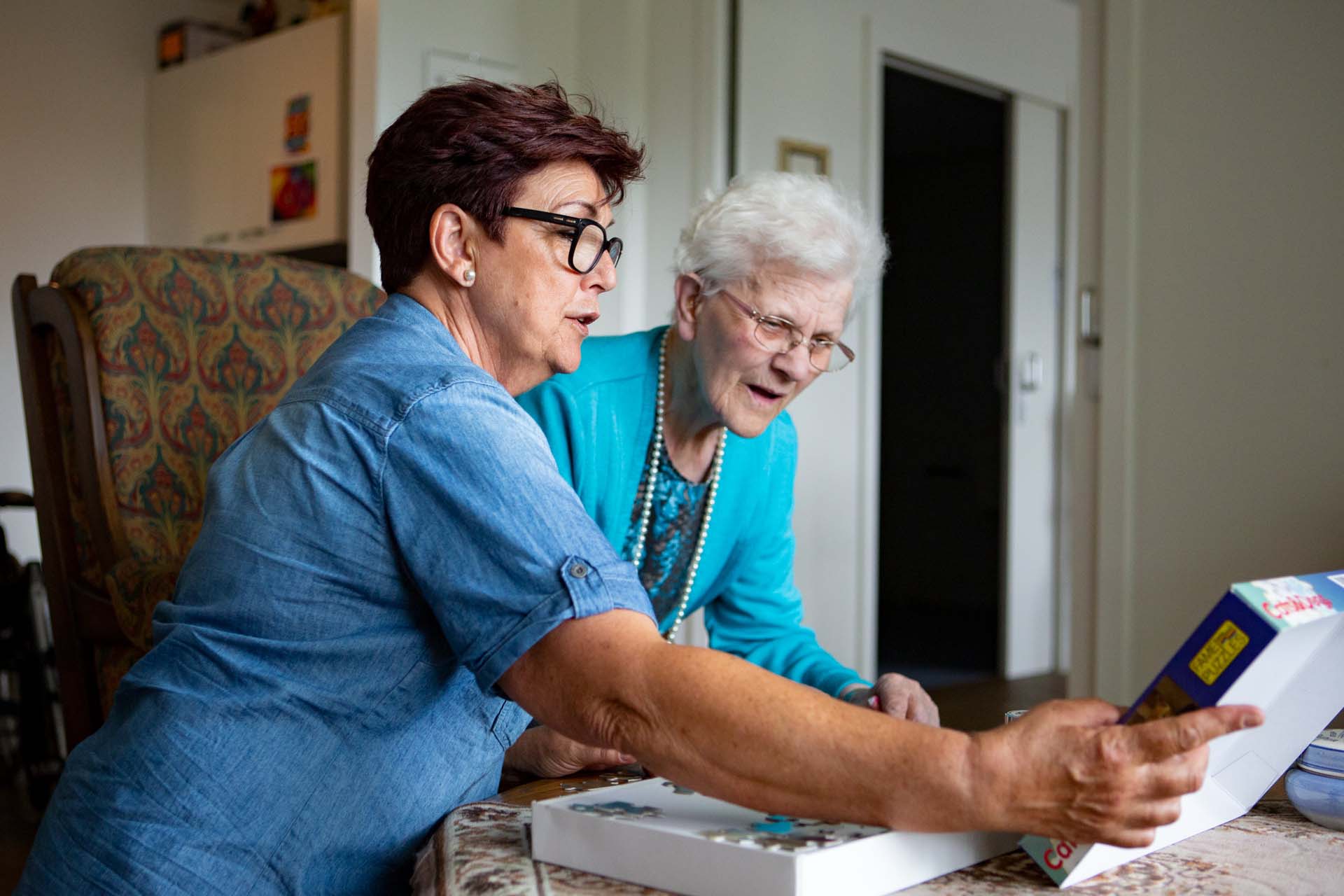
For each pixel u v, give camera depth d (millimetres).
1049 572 4852
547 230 917
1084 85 2857
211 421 1955
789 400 1354
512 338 938
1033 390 4762
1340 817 841
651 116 3824
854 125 4180
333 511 852
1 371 4473
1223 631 686
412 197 917
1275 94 2467
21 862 2621
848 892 685
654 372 1410
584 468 1367
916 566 6895
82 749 957
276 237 3916
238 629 889
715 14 3697
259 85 4012
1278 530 2467
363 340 917
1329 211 2373
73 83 4562
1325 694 827
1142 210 2732
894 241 6930
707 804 800
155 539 1871
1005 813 688
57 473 1913
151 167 4680
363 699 885
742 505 1485
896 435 6984
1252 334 2512
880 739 700
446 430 823
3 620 3133
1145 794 671
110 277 1907
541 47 3615
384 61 3287
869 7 4191
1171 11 2662
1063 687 4523
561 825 765
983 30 4547
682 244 1326
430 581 818
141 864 863
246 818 877
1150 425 2713
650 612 798
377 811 904
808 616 4094
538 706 790
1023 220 4719
